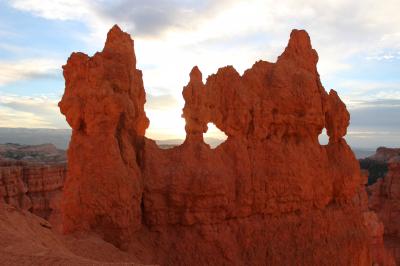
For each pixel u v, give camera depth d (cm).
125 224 1945
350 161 2698
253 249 2202
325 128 2741
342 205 2656
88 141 1992
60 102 2081
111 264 1265
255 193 2262
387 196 5941
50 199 5416
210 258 2061
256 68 2423
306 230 2397
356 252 2602
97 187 1952
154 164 2122
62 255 1323
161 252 2012
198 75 2203
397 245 5422
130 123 2097
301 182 2394
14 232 1466
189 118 2167
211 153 2161
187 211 2069
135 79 2197
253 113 2316
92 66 2044
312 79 2494
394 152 10025
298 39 2628
